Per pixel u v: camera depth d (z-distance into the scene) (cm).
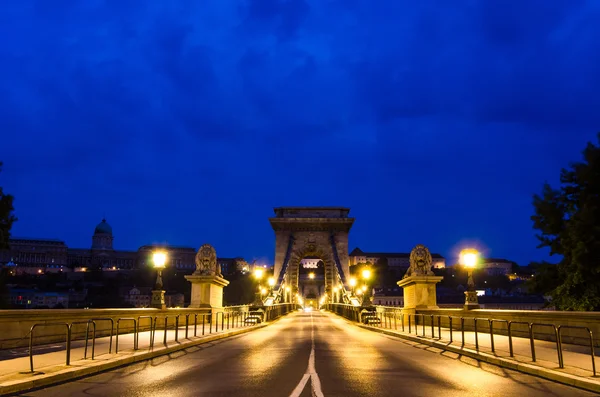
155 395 1084
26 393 1100
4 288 7112
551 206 3600
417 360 1694
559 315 2017
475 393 1111
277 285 8938
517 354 1647
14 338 1756
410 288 3672
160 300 2959
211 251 3809
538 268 3725
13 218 4756
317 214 10462
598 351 1723
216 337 2614
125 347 1880
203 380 1275
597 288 3206
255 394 1097
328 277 10044
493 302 13788
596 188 3444
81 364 1402
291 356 1816
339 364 1591
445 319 3097
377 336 2911
